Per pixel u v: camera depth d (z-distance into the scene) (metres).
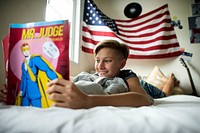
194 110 0.42
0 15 0.99
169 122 0.31
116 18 2.62
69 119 0.32
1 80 0.95
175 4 2.47
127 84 0.77
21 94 0.47
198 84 2.22
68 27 0.44
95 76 0.86
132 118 0.34
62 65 0.44
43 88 0.45
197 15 2.37
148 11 2.55
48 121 0.31
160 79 2.03
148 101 0.59
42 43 0.45
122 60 0.88
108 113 0.37
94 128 0.29
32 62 0.46
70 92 0.44
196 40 2.33
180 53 2.15
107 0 2.69
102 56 0.84
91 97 0.48
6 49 0.56
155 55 2.21
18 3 1.14
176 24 2.42
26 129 0.29
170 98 1.05
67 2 2.09
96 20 2.19
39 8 1.36
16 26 0.49
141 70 2.43
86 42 2.10
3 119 0.34
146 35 2.26
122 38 2.26
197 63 2.28
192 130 0.28
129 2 2.62
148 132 0.28
